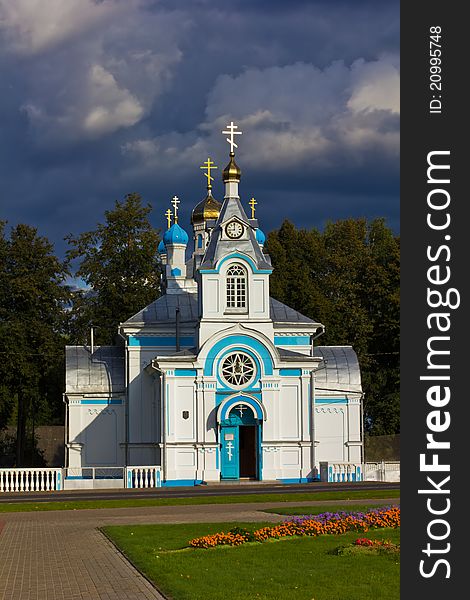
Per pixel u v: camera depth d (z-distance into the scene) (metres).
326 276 98.94
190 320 69.00
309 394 62.97
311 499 46.91
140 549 28.75
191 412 62.06
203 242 86.31
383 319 93.69
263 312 63.00
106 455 68.88
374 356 93.19
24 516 41.56
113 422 69.12
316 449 66.94
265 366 62.66
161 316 69.44
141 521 37.62
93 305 91.50
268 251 95.81
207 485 60.53
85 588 23.36
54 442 95.56
